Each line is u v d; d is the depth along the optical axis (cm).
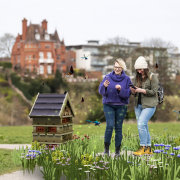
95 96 4034
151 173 442
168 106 3612
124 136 882
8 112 5084
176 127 1599
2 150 733
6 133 1309
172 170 434
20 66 8212
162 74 5428
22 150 609
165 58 5550
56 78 6338
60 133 642
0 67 7231
